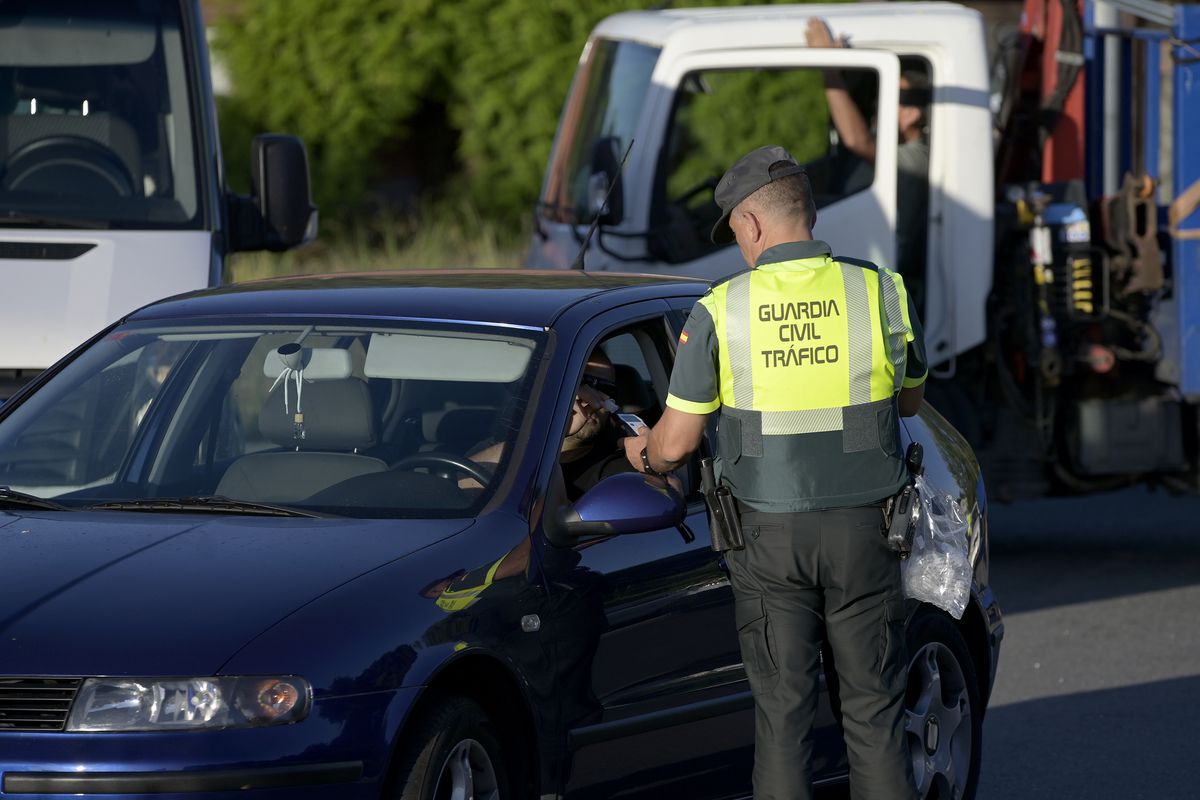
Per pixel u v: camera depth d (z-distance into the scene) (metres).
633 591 15.21
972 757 18.73
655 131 31.39
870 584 14.94
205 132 26.41
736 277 15.01
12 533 14.31
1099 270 32.84
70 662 12.48
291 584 13.27
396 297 16.89
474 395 15.71
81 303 23.70
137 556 13.71
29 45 26.30
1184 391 32.62
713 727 16.06
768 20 31.58
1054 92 33.22
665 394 17.22
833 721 17.33
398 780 13.00
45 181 25.77
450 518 14.59
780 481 14.80
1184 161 32.50
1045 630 29.27
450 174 66.00
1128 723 23.62
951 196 31.44
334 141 62.38
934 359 31.80
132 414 16.62
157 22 26.73
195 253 25.12
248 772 12.30
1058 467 33.22
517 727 14.23
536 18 62.62
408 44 62.78
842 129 31.30
